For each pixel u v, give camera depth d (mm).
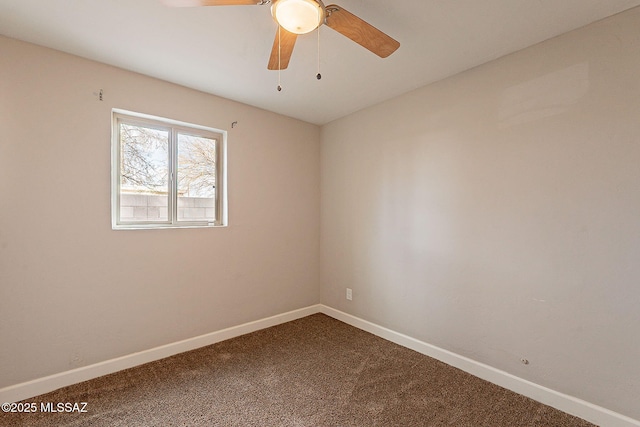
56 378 1992
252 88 2590
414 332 2621
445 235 2404
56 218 2000
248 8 1605
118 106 2234
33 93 1924
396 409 1820
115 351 2221
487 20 1699
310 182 3502
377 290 2945
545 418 1749
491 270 2143
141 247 2340
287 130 3279
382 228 2893
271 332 2982
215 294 2744
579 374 1766
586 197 1746
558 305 1845
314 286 3555
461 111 2303
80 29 1781
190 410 1794
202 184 2777
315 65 2197
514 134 2025
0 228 1828
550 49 1874
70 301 2049
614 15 1652
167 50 2008
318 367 2307
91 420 1700
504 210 2076
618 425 1629
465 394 1977
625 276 1625
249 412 1783
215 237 2744
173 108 2494
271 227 3152
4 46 1845
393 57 2090
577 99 1775
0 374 1828
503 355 2076
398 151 2746
